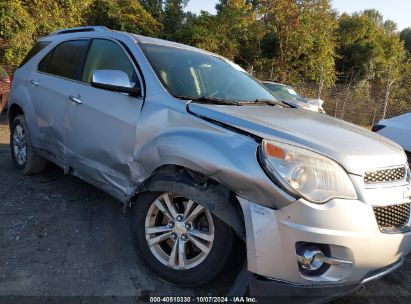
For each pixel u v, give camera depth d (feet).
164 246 9.27
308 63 68.33
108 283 8.98
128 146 9.94
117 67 11.19
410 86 69.21
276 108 10.93
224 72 12.51
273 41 73.72
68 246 10.44
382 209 7.87
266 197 7.29
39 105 13.74
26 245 10.28
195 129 8.63
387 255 7.90
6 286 8.48
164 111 9.32
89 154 11.34
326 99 56.54
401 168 8.58
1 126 26.30
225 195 7.97
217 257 8.12
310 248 7.33
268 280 7.45
